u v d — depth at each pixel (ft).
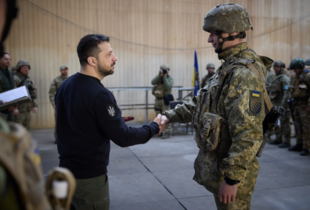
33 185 1.63
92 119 5.12
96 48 5.30
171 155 16.88
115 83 27.99
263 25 30.89
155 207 9.98
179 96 27.12
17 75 17.57
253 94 5.02
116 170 14.05
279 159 15.87
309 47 31.83
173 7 28.71
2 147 1.49
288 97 18.28
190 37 29.35
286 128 18.63
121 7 27.48
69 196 2.11
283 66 19.15
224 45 5.74
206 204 10.21
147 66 28.55
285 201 10.39
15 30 25.13
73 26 26.43
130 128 5.55
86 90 5.15
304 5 31.37
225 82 5.41
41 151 17.66
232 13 5.56
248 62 5.29
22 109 17.48
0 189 1.42
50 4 25.73
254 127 4.88
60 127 5.47
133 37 27.99
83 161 5.17
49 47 26.00
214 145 5.36
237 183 4.93
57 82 20.62
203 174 5.71
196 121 5.87
